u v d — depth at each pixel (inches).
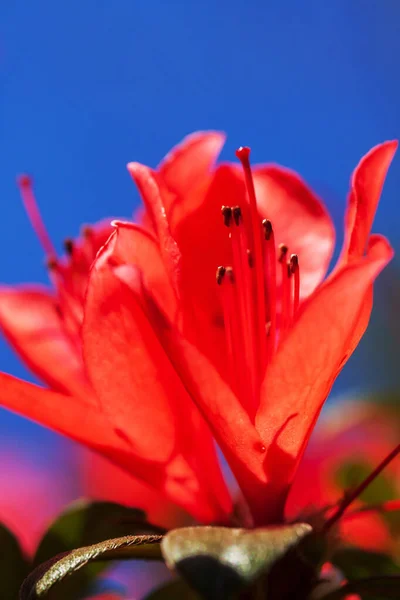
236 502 9.9
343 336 9.1
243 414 9.2
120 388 9.6
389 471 11.5
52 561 9.2
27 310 10.7
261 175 10.3
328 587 10.3
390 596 9.4
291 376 9.2
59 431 9.7
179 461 9.8
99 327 9.5
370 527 11.3
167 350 9.2
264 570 8.6
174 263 9.4
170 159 10.3
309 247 10.1
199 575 8.6
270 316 9.7
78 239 10.7
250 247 10.0
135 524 10.1
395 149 9.5
